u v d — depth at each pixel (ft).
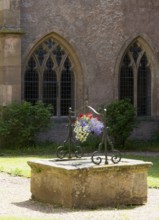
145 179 32.53
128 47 72.28
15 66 64.75
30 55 67.26
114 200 31.68
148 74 74.08
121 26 71.31
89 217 28.22
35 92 68.08
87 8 69.56
